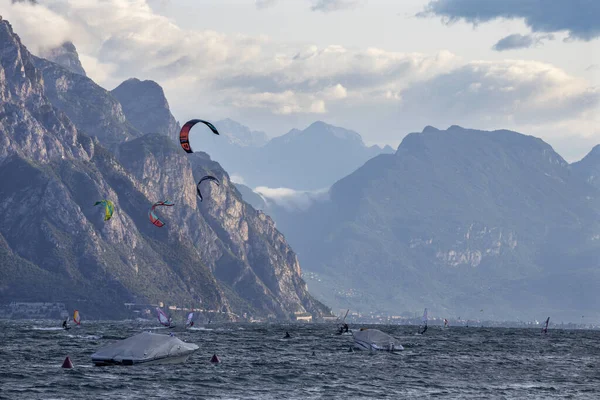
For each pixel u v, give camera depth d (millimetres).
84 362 184000
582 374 192250
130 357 171250
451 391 152125
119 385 145000
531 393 152500
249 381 157375
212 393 140875
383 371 182375
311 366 189500
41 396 132250
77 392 136625
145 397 134125
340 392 146875
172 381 152375
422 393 148500
